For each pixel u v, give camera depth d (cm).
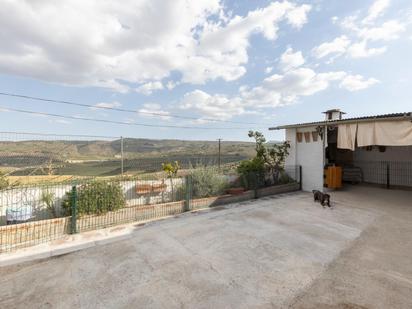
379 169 1087
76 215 483
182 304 249
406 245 406
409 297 256
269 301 253
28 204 510
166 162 837
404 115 638
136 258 363
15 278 306
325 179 905
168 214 621
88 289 280
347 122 782
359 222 540
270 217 586
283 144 1041
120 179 669
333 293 266
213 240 437
